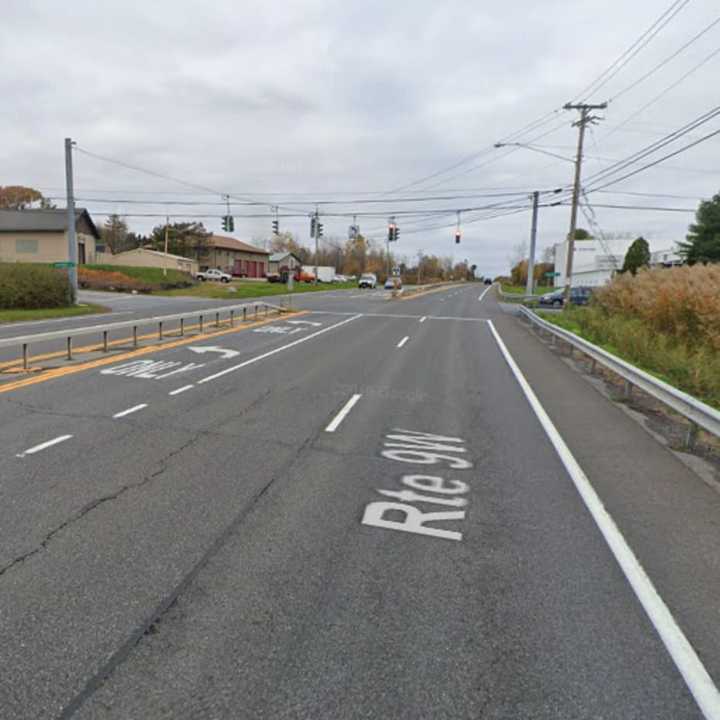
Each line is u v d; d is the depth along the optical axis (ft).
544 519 13.76
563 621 9.59
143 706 7.52
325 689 7.91
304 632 9.18
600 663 8.54
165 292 134.92
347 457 18.28
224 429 21.27
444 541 12.51
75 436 19.76
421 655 8.66
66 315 72.64
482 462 18.06
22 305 76.95
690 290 43.27
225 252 268.82
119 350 41.65
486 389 30.48
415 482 16.12
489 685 8.04
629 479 16.65
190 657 8.51
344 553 11.87
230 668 8.29
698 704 7.75
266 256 302.86
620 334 46.62
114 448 18.54
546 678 8.20
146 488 15.17
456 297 159.63
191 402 25.68
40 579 10.56
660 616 9.77
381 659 8.55
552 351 47.44
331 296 148.15
